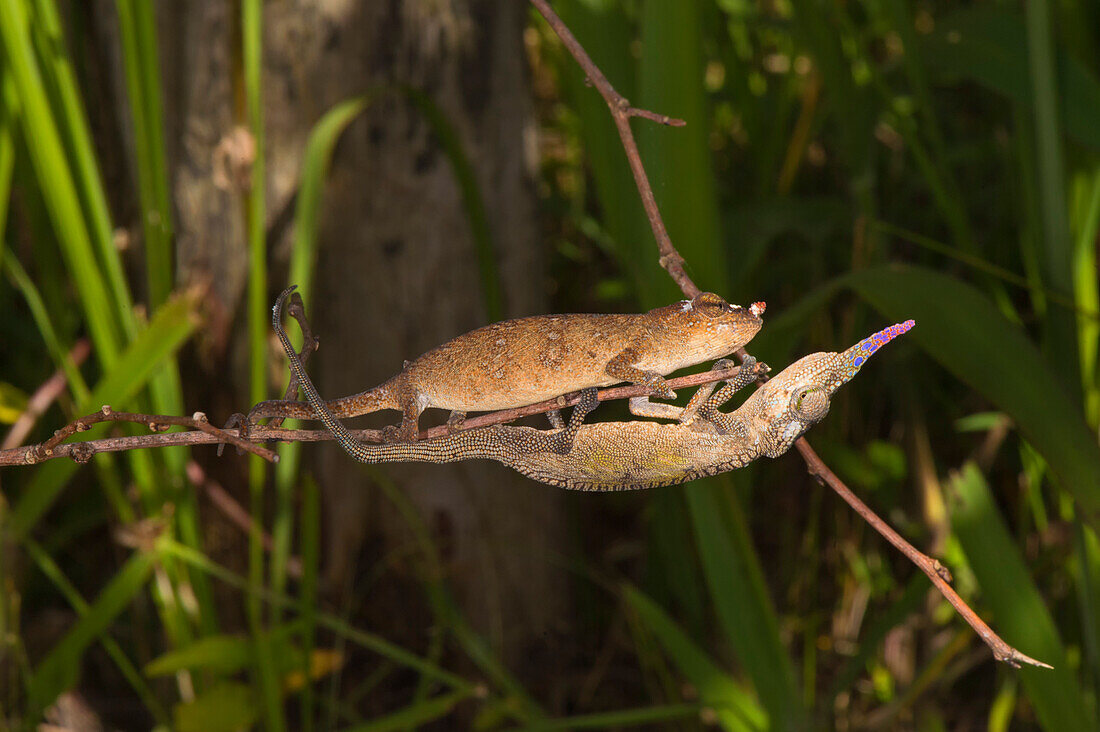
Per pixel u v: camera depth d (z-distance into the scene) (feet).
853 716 2.41
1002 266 2.60
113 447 1.30
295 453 1.90
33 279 2.45
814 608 2.48
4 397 2.07
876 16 2.98
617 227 1.73
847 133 2.10
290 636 2.06
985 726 2.37
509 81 2.24
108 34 2.08
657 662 2.27
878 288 1.63
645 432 1.31
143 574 1.87
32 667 2.37
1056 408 1.58
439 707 1.93
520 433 1.31
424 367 1.29
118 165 2.16
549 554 2.47
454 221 2.19
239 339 2.14
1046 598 2.33
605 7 1.76
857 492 2.60
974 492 1.72
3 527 1.89
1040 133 1.74
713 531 1.70
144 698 2.11
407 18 2.10
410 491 2.27
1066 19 1.99
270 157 2.08
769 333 1.67
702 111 1.61
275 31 2.04
